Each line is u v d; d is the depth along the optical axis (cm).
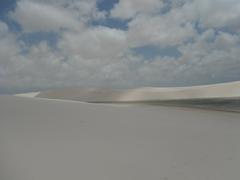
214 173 315
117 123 684
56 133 501
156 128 630
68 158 350
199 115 1049
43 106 1002
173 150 418
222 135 561
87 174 297
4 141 409
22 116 693
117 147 423
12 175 276
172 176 302
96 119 739
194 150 421
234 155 395
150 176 300
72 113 845
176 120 819
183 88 5247
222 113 1218
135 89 5156
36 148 384
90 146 420
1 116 672
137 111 1077
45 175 285
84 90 5075
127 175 300
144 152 401
